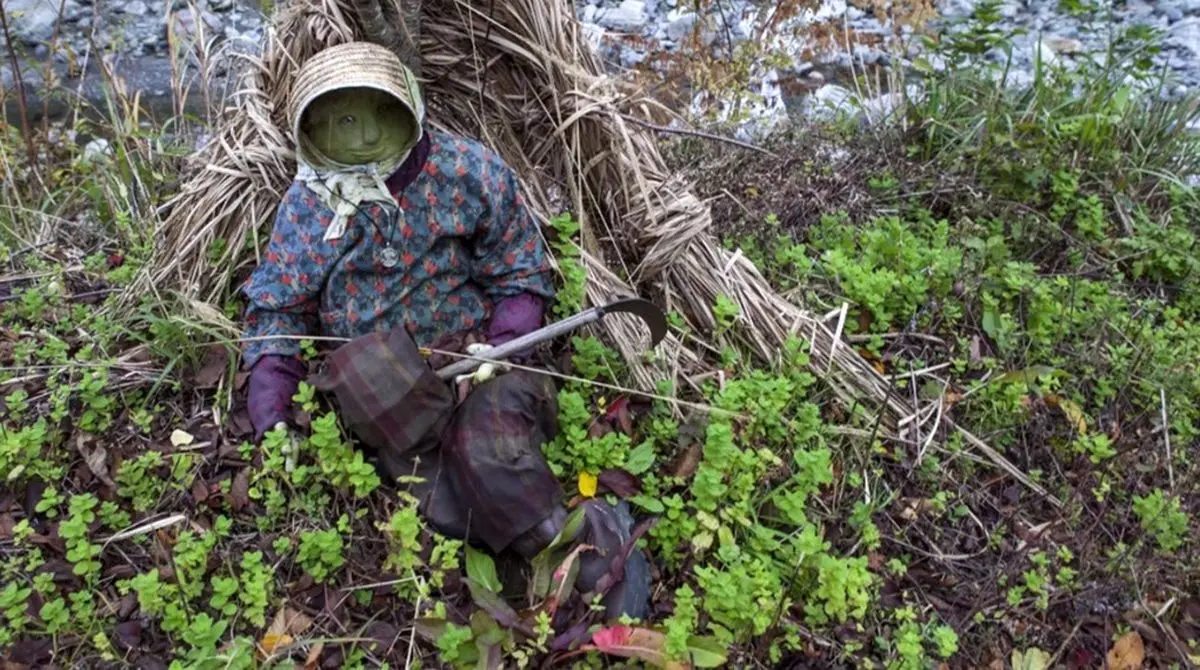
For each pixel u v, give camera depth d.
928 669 2.35
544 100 3.01
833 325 3.18
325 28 2.81
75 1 6.12
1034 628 2.52
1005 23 6.36
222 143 2.98
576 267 2.81
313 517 2.45
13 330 2.96
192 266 2.96
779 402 2.66
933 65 4.89
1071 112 4.37
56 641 2.22
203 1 5.99
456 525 2.40
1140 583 2.63
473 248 2.71
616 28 5.86
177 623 2.17
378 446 2.41
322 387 2.42
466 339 2.64
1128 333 3.33
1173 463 2.96
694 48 4.34
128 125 4.10
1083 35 6.18
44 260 3.36
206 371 2.74
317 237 2.53
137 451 2.60
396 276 2.59
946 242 3.58
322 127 2.41
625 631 2.14
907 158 4.16
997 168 3.98
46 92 4.50
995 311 3.24
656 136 3.61
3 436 2.43
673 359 2.89
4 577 2.32
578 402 2.56
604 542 2.31
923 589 2.59
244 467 2.56
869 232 3.48
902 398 3.05
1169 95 5.05
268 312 2.62
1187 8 6.56
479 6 2.88
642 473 2.59
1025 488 2.86
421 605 2.32
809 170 3.90
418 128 2.43
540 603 2.25
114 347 2.88
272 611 2.31
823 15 5.24
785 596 2.23
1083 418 3.03
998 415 2.97
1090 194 3.97
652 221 2.95
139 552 2.40
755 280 3.13
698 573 2.24
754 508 2.59
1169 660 2.52
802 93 5.11
